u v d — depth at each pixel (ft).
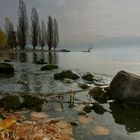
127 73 37.45
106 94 38.45
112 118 28.68
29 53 233.35
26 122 22.84
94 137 22.48
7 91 42.14
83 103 34.47
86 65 114.32
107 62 141.59
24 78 61.36
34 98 32.94
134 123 27.20
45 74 70.38
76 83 53.62
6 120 20.92
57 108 31.73
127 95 34.73
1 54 191.21
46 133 20.79
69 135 22.17
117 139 22.39
